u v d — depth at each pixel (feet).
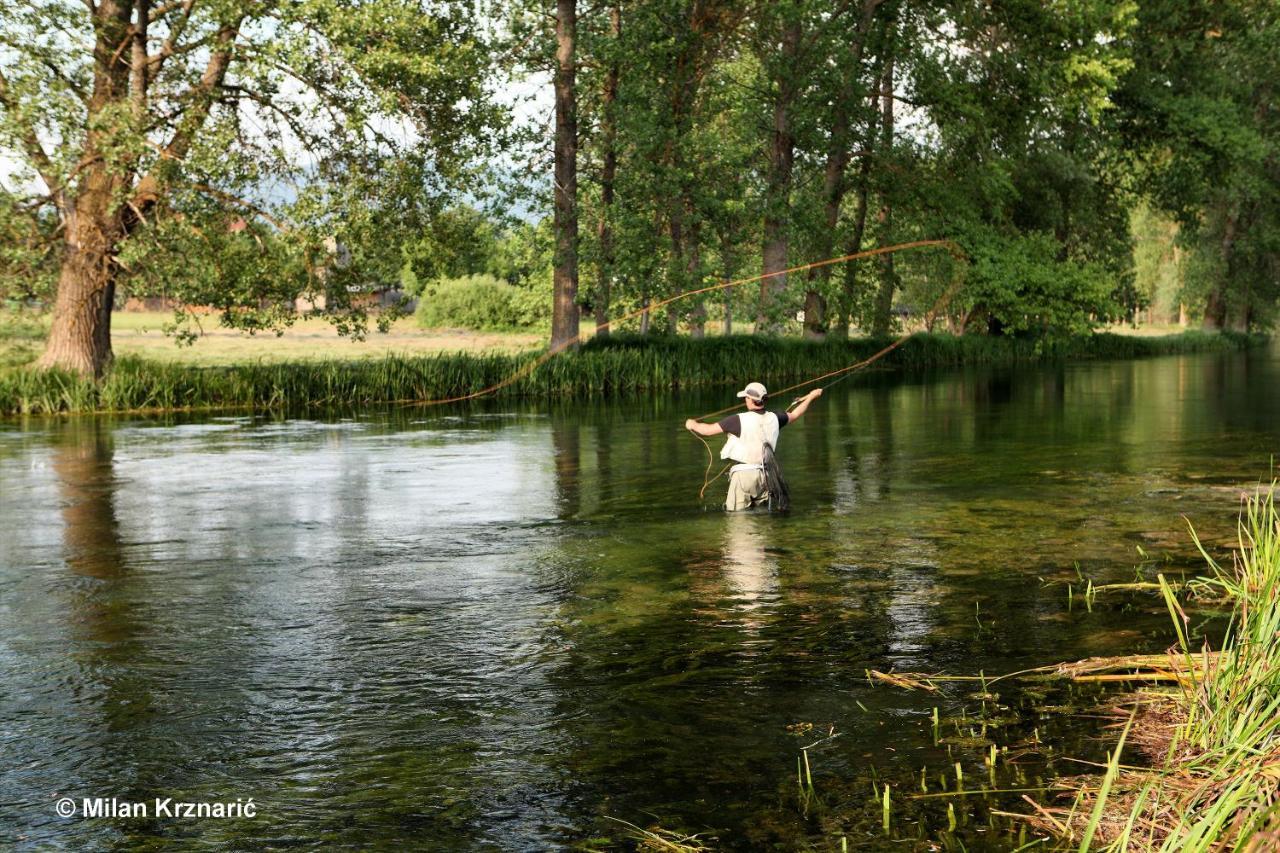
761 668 19.86
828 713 17.63
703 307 115.14
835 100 119.34
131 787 15.11
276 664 20.31
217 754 16.19
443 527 34.01
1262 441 55.62
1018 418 69.62
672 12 104.37
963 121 128.16
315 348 145.89
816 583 26.09
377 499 39.63
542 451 54.19
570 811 14.34
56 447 57.36
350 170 84.17
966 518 34.45
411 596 25.27
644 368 102.68
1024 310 132.46
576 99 111.75
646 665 20.10
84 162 76.33
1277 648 16.17
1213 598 24.21
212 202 80.69
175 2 80.23
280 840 13.61
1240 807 12.98
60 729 17.16
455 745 16.47
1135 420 67.51
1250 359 155.02
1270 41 153.38
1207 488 40.09
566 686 19.02
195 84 79.61
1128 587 25.34
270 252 82.94
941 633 21.89
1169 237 212.64
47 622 23.21
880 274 135.95
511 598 25.03
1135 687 18.57
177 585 26.53
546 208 108.58
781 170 120.06
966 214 133.69
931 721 17.22
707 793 14.82
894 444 55.52
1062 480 42.47
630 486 42.11
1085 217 155.43
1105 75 124.16
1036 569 27.30
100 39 78.89
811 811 14.25
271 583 26.68
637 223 106.11
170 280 79.46
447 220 92.27
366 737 16.80
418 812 14.33
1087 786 14.76
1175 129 142.20
